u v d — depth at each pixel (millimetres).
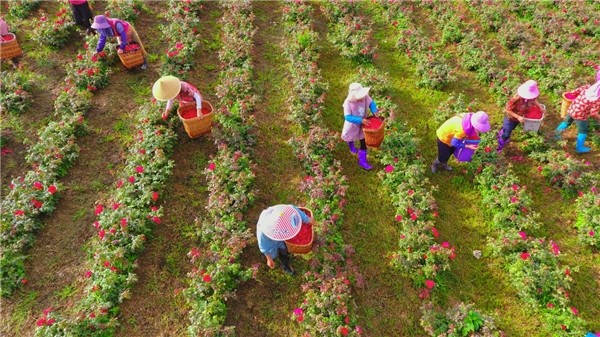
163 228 7105
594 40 10172
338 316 5996
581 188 7559
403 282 6664
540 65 9484
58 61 9586
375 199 7629
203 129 7918
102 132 8375
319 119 8586
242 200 7270
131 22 10453
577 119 7660
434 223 7301
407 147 8047
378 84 9164
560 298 6180
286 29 10602
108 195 7473
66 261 6738
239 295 6449
